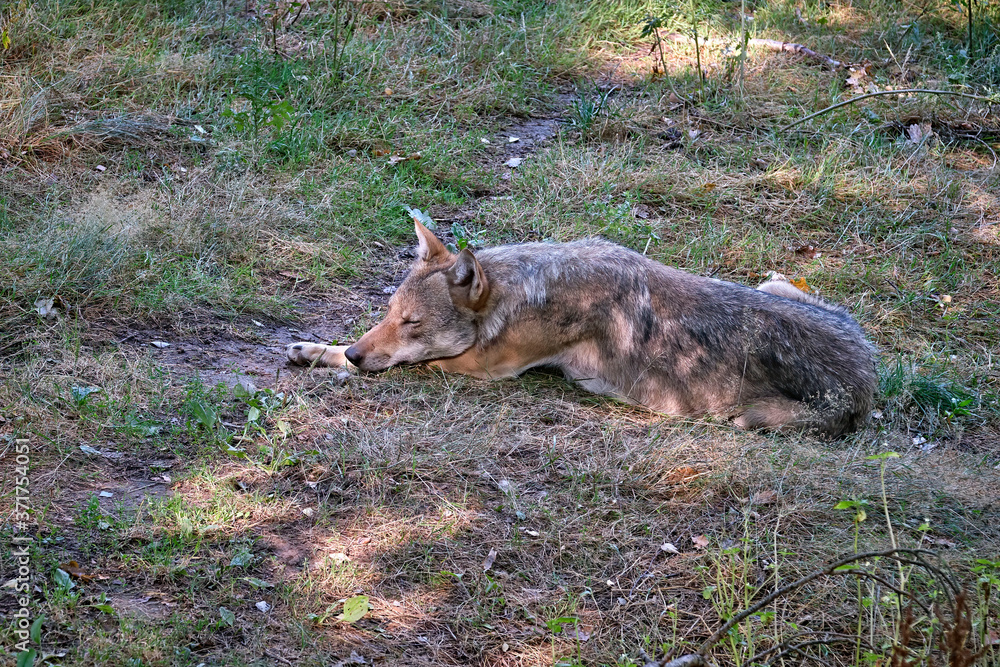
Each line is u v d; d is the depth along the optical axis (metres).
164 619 6.79
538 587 7.63
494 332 10.46
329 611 7.03
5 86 14.40
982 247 14.82
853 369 10.41
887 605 7.16
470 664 6.85
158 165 13.98
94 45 16.33
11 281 10.58
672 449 9.44
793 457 9.54
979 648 6.68
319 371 10.35
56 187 12.76
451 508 8.37
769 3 21.92
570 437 9.70
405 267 12.95
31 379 9.16
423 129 15.99
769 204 15.24
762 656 6.95
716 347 10.36
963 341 12.76
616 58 19.50
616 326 10.47
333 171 14.33
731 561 7.86
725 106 17.80
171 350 10.39
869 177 15.91
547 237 13.77
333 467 8.70
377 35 18.59
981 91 19.25
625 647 7.06
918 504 8.96
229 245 12.38
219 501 8.01
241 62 16.48
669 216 14.80
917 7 22.47
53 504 7.75
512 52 18.66
